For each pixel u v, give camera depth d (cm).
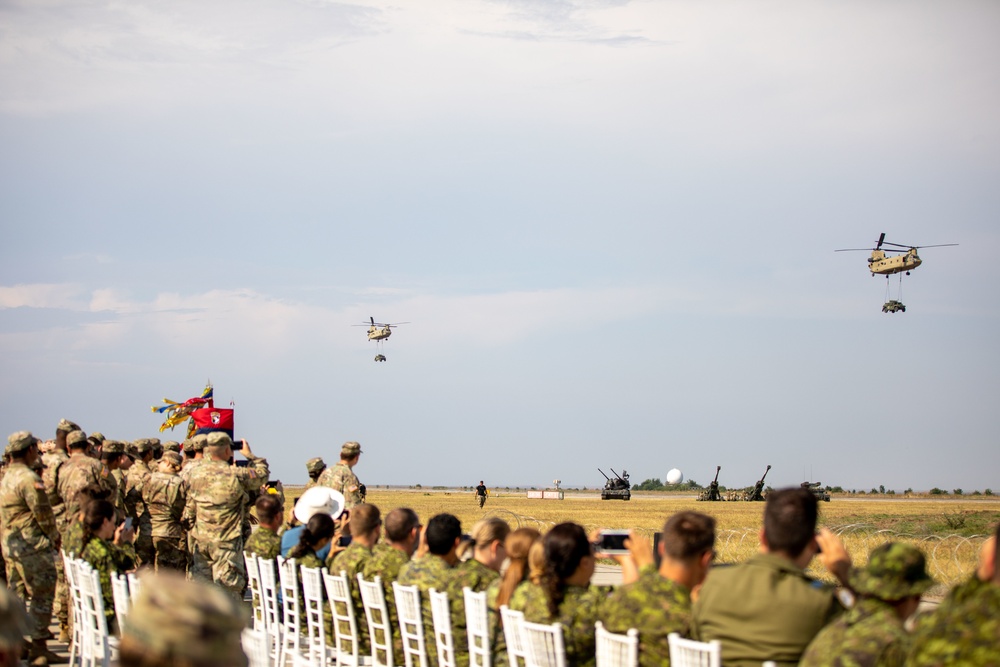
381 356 11825
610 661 666
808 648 579
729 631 631
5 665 311
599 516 5431
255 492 1638
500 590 821
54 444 1736
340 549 1197
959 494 15812
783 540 639
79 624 1200
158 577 282
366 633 1078
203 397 2181
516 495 11838
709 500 9744
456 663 911
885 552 563
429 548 971
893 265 8369
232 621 278
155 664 265
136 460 1898
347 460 1686
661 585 675
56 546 1448
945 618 477
